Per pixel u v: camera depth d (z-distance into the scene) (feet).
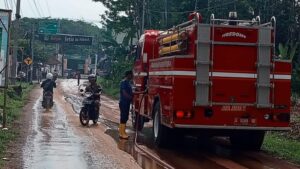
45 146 38.60
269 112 39.99
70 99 111.14
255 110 39.78
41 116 64.64
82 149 38.09
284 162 38.24
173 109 38.96
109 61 212.43
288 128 40.14
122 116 48.57
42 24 234.79
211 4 136.98
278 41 125.18
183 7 146.61
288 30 123.13
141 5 160.86
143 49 52.75
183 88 38.99
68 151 36.78
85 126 56.24
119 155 37.24
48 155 34.65
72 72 367.25
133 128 58.44
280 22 123.85
